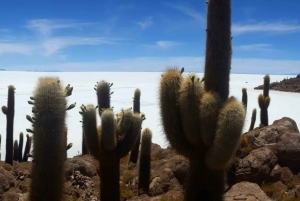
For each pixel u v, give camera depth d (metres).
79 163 12.27
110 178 7.92
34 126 5.08
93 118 7.64
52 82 5.21
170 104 5.57
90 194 10.75
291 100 58.97
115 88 91.00
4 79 147.62
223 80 5.42
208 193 5.55
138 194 10.44
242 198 7.68
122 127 8.02
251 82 160.75
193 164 5.65
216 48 5.39
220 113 5.03
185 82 5.38
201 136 5.32
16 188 11.30
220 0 5.36
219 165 5.13
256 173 9.59
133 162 14.33
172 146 5.71
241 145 10.82
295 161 10.23
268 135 10.92
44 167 5.01
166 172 11.07
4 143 23.61
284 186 9.67
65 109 5.29
